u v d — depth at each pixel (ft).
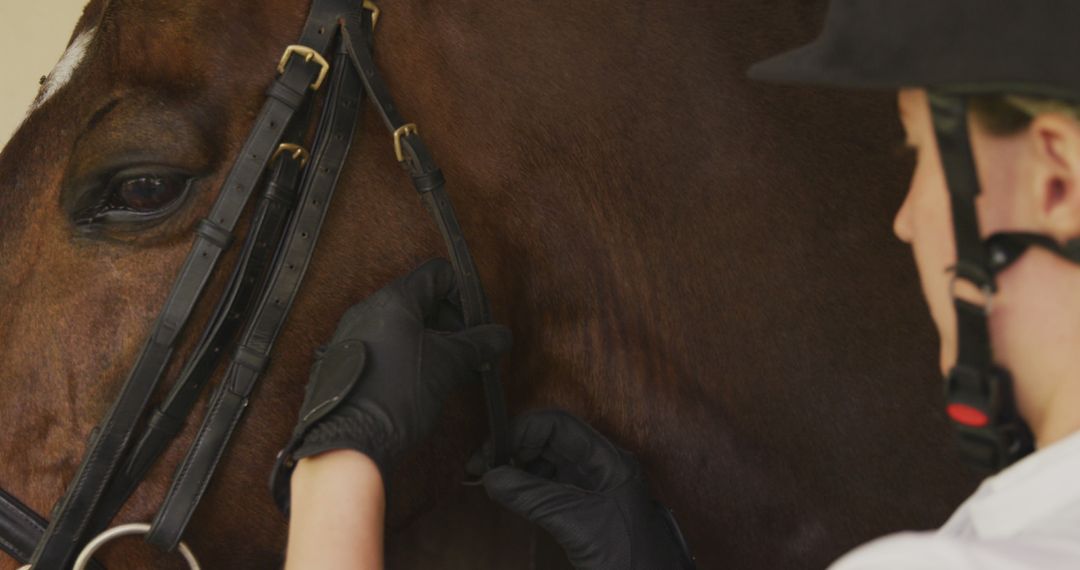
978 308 2.00
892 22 2.04
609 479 4.15
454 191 4.31
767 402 4.56
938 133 2.00
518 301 4.50
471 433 4.42
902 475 4.57
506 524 5.46
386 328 3.75
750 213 4.55
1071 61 1.78
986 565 1.74
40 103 4.20
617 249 4.50
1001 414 2.05
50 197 4.08
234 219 3.97
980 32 1.90
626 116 4.47
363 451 3.36
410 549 5.46
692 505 4.62
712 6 4.62
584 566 3.93
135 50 4.08
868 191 4.60
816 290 4.56
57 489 4.06
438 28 4.36
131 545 4.16
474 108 4.36
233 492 4.17
